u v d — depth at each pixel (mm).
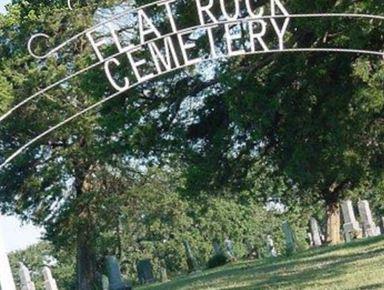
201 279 36188
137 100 20406
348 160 20109
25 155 39969
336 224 54312
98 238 44500
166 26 18281
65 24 38156
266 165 21766
